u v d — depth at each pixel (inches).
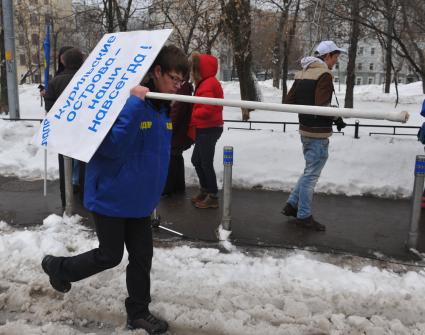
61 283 115.6
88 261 108.9
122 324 120.4
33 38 1286.9
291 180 255.1
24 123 358.3
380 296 134.1
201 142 208.4
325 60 180.9
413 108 775.7
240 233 184.2
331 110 86.4
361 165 260.5
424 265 155.8
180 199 232.2
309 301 131.0
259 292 135.5
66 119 105.3
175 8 463.8
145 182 103.7
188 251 163.3
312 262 154.9
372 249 169.8
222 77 1710.1
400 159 261.1
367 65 2169.0
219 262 156.7
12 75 398.6
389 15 292.2
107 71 106.9
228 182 180.7
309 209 188.1
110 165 101.0
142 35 107.1
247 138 310.2
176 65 102.0
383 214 211.6
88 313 125.2
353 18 301.7
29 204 222.8
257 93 595.8
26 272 146.9
